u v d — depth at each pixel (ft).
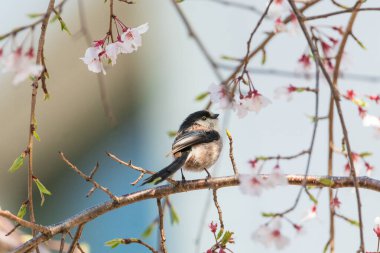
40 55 21.31
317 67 20.56
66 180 48.60
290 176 25.55
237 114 23.67
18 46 20.76
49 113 47.44
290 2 21.62
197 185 26.03
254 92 23.61
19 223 23.44
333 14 23.66
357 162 25.98
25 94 46.75
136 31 24.44
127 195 25.75
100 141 49.26
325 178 24.75
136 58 49.21
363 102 24.80
